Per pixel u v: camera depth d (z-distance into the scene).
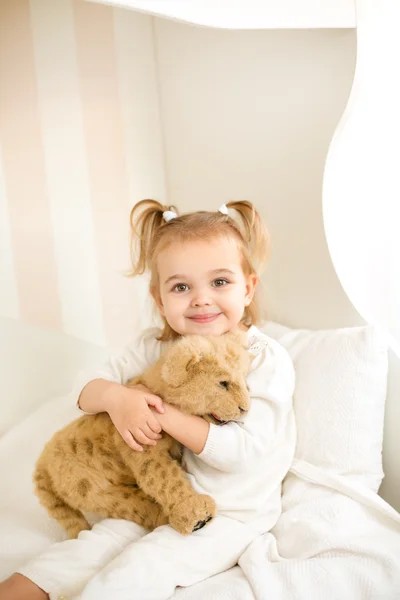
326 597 1.04
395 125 1.22
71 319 1.74
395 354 1.33
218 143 1.72
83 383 1.30
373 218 1.26
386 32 1.17
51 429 1.54
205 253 1.27
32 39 1.59
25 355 1.66
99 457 1.18
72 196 1.71
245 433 1.18
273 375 1.26
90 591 1.01
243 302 1.33
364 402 1.30
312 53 1.46
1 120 1.56
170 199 1.89
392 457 1.39
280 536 1.19
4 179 1.58
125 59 1.75
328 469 1.28
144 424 1.14
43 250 1.67
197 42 1.70
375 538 1.14
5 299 1.61
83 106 1.70
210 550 1.11
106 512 1.18
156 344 1.39
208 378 1.12
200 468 1.22
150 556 1.06
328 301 1.54
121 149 1.78
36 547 1.24
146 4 0.96
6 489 1.40
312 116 1.49
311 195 1.53
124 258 1.83
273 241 1.64
